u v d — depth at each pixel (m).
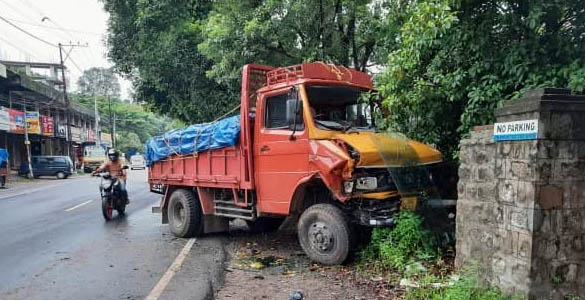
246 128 7.34
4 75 27.66
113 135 62.84
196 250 7.71
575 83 4.91
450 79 6.27
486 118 5.86
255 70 7.61
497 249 4.52
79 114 51.69
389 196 6.11
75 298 5.33
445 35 6.25
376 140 6.21
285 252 7.41
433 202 6.26
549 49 5.65
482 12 6.01
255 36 11.64
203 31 13.90
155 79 17.62
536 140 4.00
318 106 6.74
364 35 12.16
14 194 19.12
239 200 7.84
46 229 9.93
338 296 5.02
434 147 7.23
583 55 5.46
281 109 6.96
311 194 6.89
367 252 6.25
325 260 6.28
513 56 5.63
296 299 4.89
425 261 5.73
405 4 8.27
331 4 11.97
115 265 6.77
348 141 6.10
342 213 6.21
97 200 15.62
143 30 17.22
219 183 8.04
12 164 33.56
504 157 4.45
